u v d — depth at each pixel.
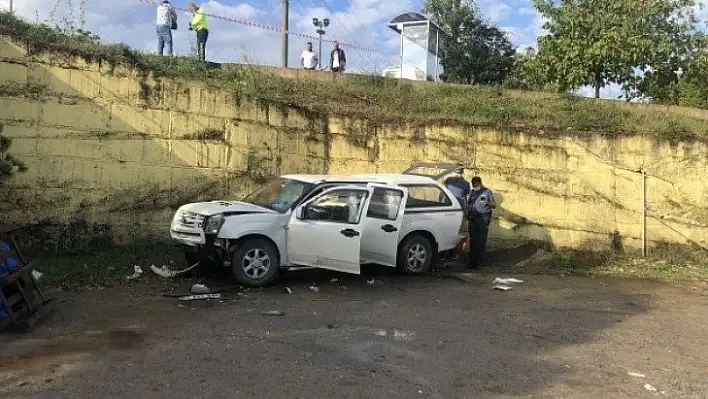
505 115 15.55
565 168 14.99
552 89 18.03
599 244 15.02
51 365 5.65
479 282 10.92
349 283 10.24
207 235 9.23
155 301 8.31
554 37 17.62
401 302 8.93
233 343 6.54
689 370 6.30
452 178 12.77
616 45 16.61
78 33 12.49
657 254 14.94
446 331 7.41
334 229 9.85
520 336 7.35
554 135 14.99
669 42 17.00
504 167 14.79
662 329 8.04
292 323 7.44
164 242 12.13
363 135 14.43
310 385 5.39
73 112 11.48
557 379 5.83
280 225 9.60
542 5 17.80
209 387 5.24
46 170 11.23
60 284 8.90
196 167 12.55
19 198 10.99
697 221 15.35
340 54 20.23
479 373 5.91
